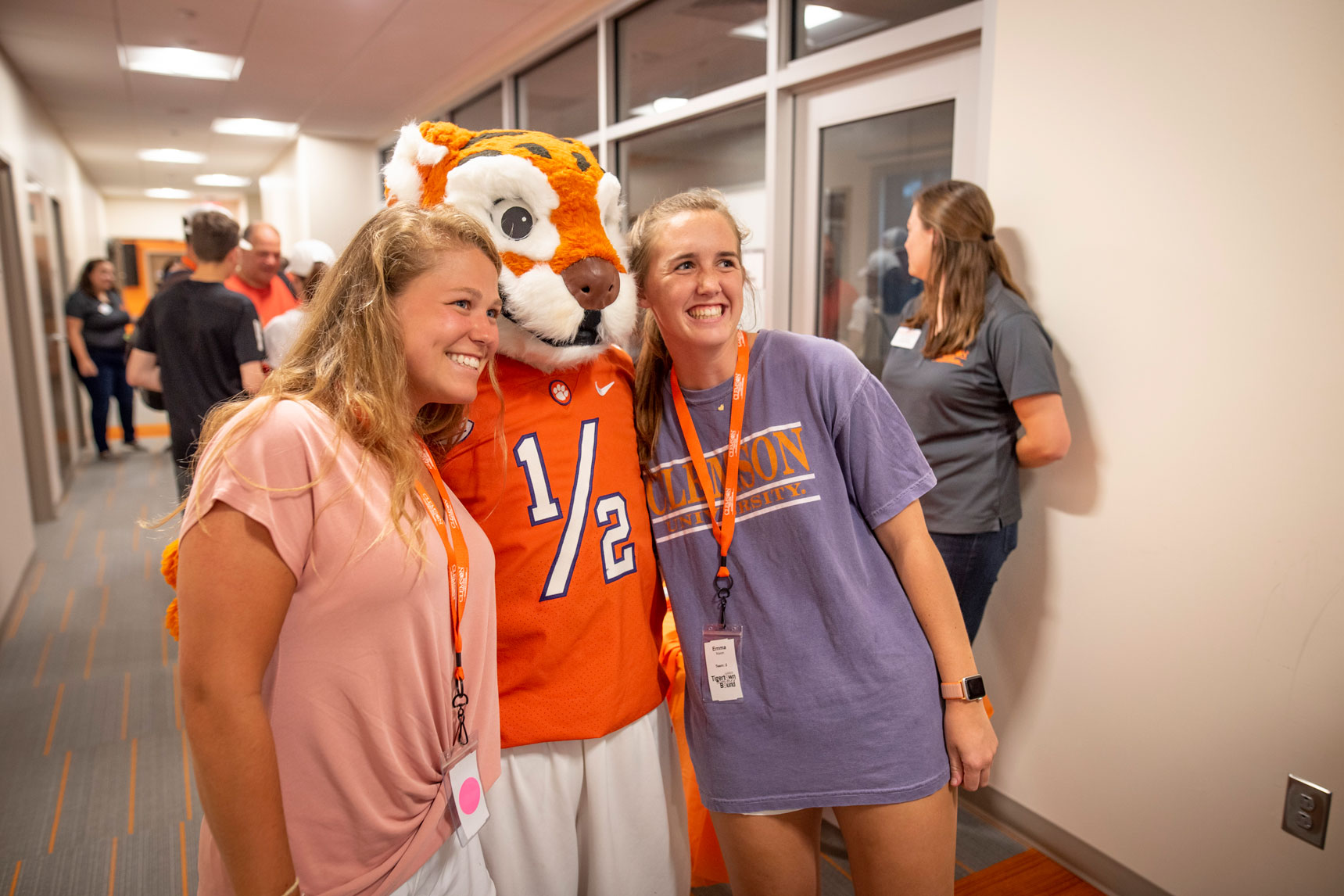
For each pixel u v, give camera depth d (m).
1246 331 1.55
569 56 4.50
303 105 6.50
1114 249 1.78
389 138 7.59
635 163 4.00
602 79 4.09
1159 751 1.76
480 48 4.91
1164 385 1.70
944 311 1.93
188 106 6.62
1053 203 1.90
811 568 1.26
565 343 1.24
